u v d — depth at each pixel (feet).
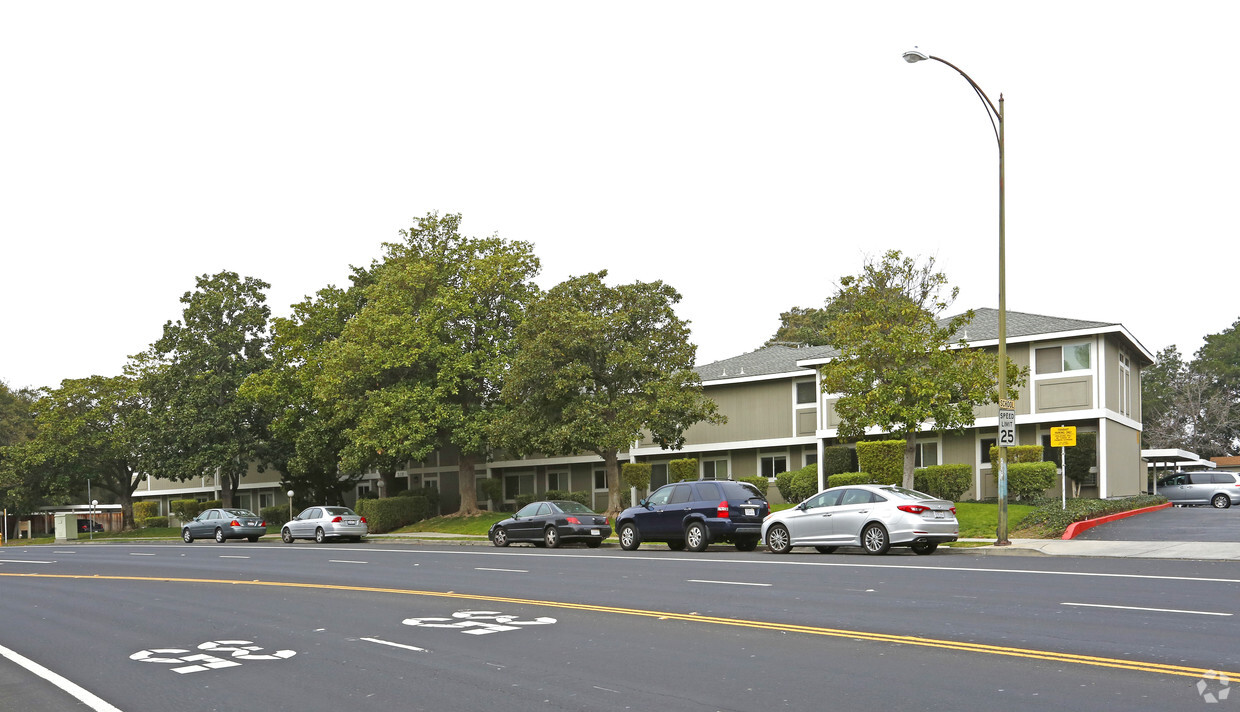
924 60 71.15
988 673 29.40
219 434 184.14
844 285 102.27
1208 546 66.74
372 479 207.10
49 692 32.04
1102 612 39.73
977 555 68.28
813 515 74.13
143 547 135.54
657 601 48.88
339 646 39.04
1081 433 111.75
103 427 208.64
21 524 260.01
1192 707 24.81
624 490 157.99
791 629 38.75
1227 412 218.38
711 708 26.53
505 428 126.72
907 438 97.66
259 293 192.85
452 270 148.97
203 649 39.75
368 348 142.41
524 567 71.82
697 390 128.47
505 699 28.50
